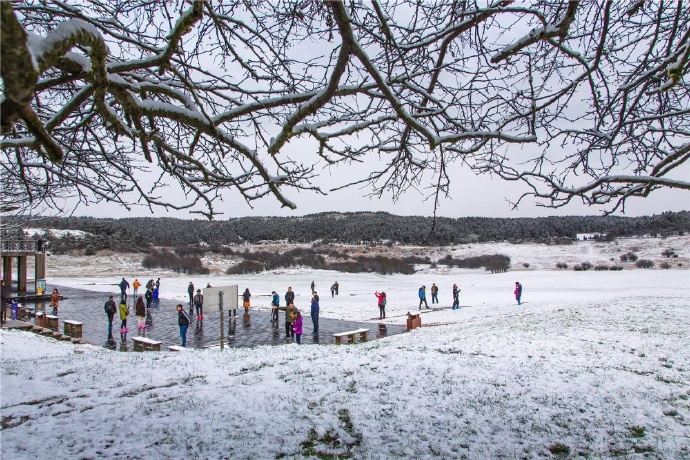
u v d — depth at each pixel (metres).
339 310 35.97
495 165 4.70
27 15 4.98
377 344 15.62
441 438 7.04
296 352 14.01
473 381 9.95
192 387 9.85
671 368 10.84
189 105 3.70
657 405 8.34
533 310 27.86
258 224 120.50
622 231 116.75
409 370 11.00
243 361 12.52
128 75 4.59
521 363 11.54
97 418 7.94
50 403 8.88
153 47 4.61
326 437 7.17
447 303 40.16
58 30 2.33
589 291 46.44
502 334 16.16
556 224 123.62
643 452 6.55
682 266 91.56
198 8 2.98
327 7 4.40
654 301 25.98
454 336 16.34
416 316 23.84
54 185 6.79
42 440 7.04
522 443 6.85
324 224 121.25
